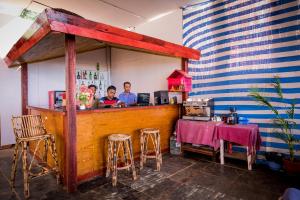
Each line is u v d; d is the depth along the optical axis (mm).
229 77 4727
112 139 3330
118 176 3643
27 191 2936
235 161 4398
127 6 5328
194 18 5328
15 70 6125
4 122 5926
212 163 4285
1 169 4047
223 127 4059
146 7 5414
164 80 6211
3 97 5922
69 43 3014
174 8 5551
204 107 4598
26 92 5723
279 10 4023
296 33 3850
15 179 3547
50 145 3480
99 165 3742
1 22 6152
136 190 3129
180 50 4656
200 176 3625
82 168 3490
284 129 4012
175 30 5832
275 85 4059
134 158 4383
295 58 3865
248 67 4441
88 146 3570
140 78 6945
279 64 4047
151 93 6602
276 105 4109
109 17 6062
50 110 3711
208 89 5129
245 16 4449
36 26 2959
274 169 3820
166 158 4645
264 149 4293
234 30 4617
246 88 4484
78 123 3418
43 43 3416
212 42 4992
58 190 3160
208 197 2914
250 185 3273
